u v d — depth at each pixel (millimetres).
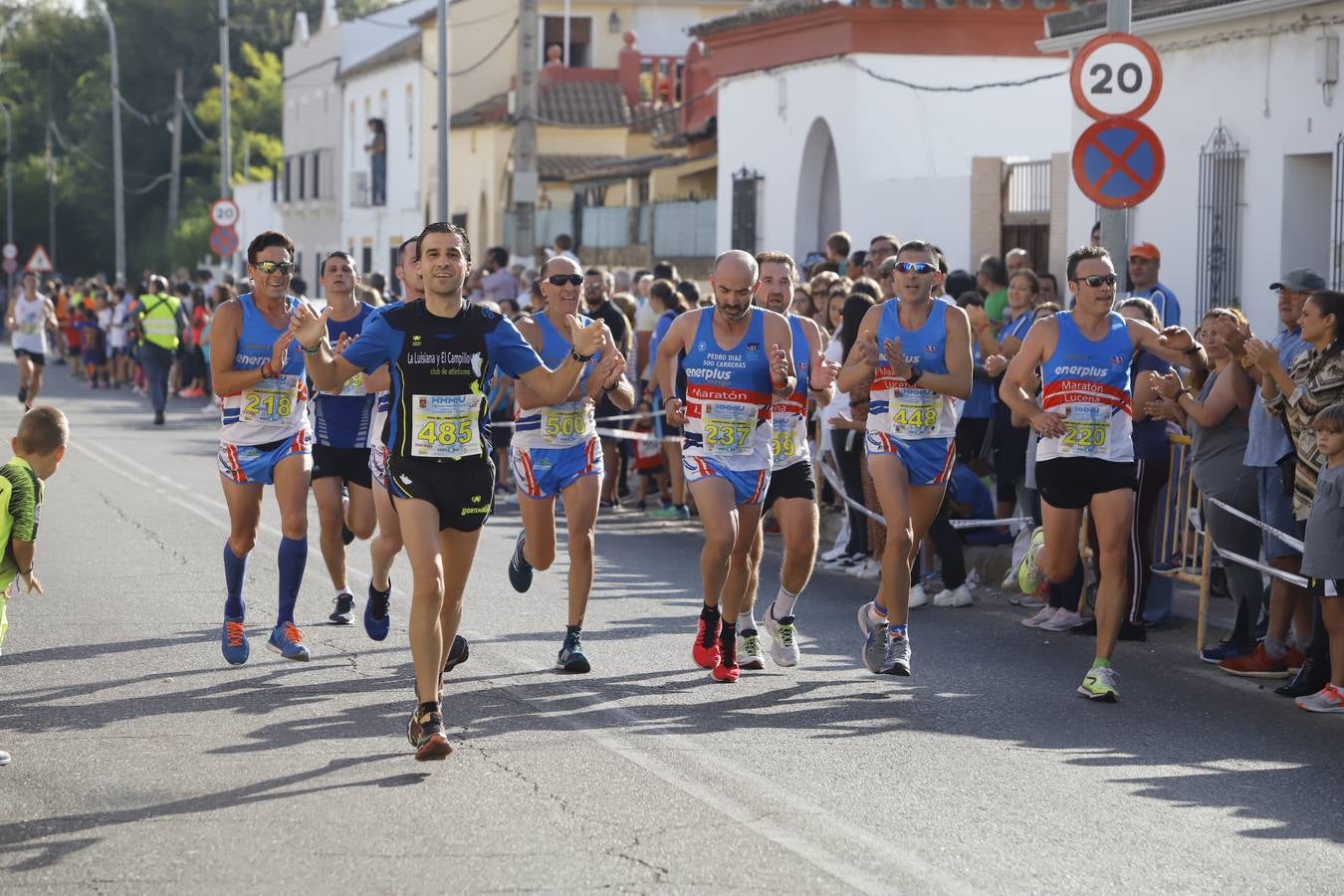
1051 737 9344
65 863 6957
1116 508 10430
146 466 23438
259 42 99750
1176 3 19203
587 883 6719
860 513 15336
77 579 14141
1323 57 17547
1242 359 11148
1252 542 11508
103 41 98625
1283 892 6773
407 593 13617
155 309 30438
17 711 9578
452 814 7641
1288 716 10039
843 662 11305
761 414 10453
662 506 19922
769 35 30703
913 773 8477
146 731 9141
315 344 8391
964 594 13727
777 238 30938
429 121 55375
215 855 7055
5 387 40438
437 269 8445
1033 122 28328
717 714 9695
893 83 27969
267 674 10609
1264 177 18500
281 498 10875
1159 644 12156
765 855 7094
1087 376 10508
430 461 8562
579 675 10688
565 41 53750
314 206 68188
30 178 101688
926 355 10797
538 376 8742
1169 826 7652
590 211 42312
